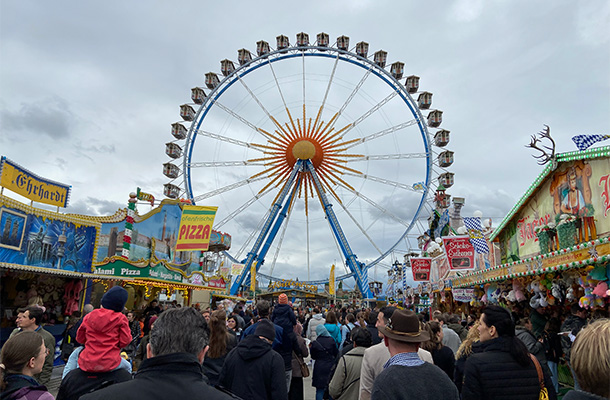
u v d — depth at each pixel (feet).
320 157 144.25
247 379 15.78
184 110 142.92
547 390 13.42
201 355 8.61
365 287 137.28
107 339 13.01
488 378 12.41
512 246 44.96
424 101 142.20
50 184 51.78
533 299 31.63
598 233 28.14
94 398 7.19
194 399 7.16
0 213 42.50
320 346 27.76
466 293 51.21
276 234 145.28
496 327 13.26
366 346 18.53
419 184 136.05
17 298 46.11
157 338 8.01
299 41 149.38
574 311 26.66
